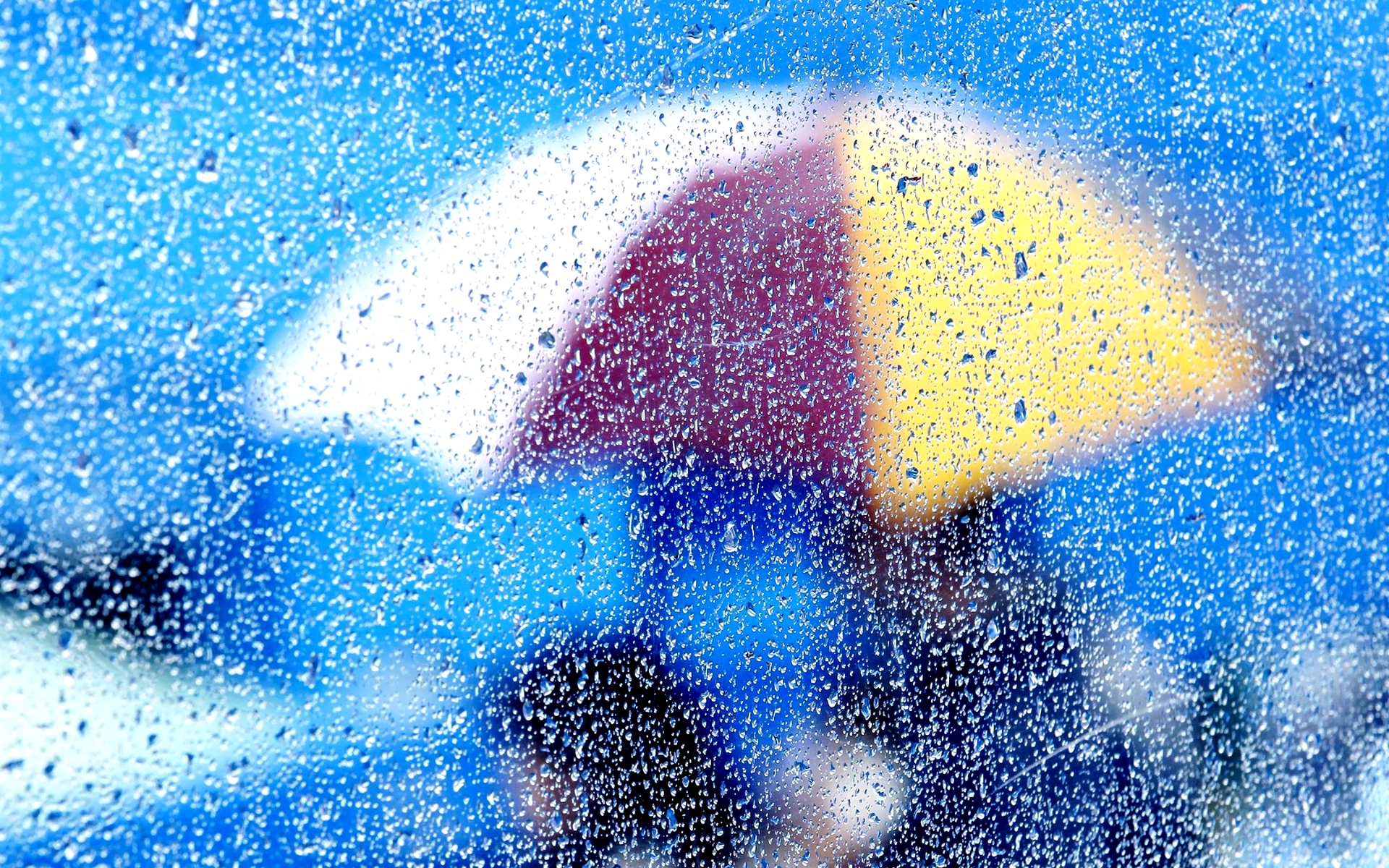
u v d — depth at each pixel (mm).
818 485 4230
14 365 3846
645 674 4113
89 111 3875
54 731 3848
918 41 4336
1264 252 4590
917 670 4262
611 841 4082
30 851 3836
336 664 3969
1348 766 4594
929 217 4316
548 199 4102
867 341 4266
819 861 4191
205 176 3924
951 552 4297
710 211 4191
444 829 4008
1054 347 4391
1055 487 4375
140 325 3893
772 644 4184
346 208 3990
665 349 4148
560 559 4078
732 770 4152
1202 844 4438
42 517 3854
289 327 3959
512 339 4070
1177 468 4484
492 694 4039
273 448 3949
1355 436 4684
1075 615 4375
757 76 4242
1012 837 4297
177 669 3898
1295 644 4570
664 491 4137
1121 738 4387
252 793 3926
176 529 3904
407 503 4008
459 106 4055
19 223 3850
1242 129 4586
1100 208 4434
